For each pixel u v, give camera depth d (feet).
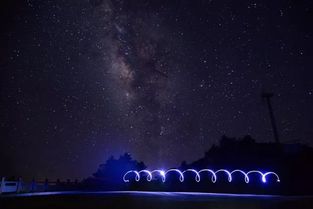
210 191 107.34
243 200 60.59
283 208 44.42
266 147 144.36
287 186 96.63
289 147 131.85
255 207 45.85
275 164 126.11
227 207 45.60
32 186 96.99
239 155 146.61
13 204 46.50
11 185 82.94
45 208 41.19
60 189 114.93
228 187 104.68
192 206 46.93
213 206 47.09
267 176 106.01
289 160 125.39
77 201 54.34
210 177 121.08
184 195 81.30
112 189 126.00
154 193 93.71
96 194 81.15
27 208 41.01
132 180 129.08
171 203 52.24
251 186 100.48
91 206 45.01
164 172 122.83
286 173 114.62
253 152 143.84
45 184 106.83
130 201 56.13
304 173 111.65
